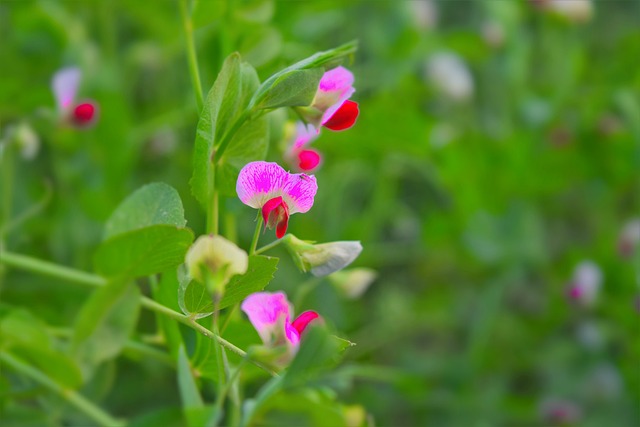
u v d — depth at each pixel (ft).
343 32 3.40
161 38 3.08
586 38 3.99
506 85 3.44
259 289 1.86
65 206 2.77
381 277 3.40
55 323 2.41
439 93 3.30
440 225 3.27
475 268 3.37
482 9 3.80
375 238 3.34
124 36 3.37
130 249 1.94
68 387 2.08
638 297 3.15
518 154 3.23
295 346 1.86
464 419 3.00
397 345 3.27
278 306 1.87
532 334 3.29
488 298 3.14
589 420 3.10
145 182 3.08
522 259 3.23
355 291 2.35
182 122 2.93
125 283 1.99
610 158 3.33
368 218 3.12
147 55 3.08
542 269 3.32
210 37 2.30
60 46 2.89
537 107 3.37
